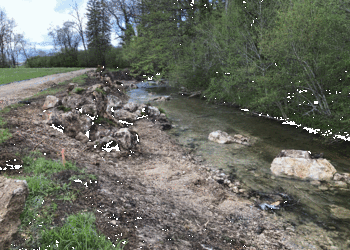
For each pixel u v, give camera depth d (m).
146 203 4.71
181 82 21.36
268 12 12.74
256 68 13.45
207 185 6.45
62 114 8.44
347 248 4.09
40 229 3.02
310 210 5.30
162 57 22.42
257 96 14.00
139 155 8.11
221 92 16.95
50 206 3.57
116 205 4.22
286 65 11.74
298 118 12.24
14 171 4.58
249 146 9.47
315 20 9.37
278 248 4.04
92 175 5.01
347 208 5.35
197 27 19.27
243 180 6.77
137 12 31.48
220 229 4.44
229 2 17.19
